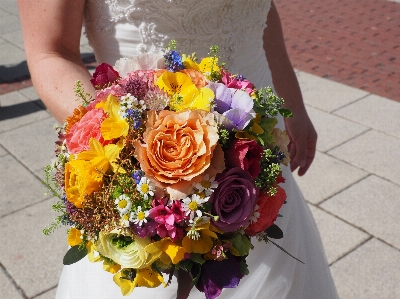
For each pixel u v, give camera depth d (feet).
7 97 15.97
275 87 6.44
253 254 5.13
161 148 3.12
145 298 4.58
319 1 23.43
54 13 4.19
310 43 19.26
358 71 16.72
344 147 12.47
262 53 5.91
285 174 5.89
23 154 12.91
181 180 3.14
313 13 22.20
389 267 9.19
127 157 3.22
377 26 20.35
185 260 3.44
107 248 3.33
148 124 3.19
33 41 4.29
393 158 11.98
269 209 3.58
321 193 10.99
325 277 6.43
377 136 12.85
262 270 5.22
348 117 13.79
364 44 18.85
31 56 4.30
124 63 3.77
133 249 3.33
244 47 5.44
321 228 10.09
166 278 4.51
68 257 3.74
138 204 3.19
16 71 17.75
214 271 3.45
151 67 3.76
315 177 11.48
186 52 4.99
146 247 3.20
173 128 3.19
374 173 11.50
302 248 5.93
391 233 9.88
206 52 5.11
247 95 3.48
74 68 4.24
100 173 3.19
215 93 3.50
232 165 3.34
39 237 10.27
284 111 3.90
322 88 15.55
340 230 10.02
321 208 10.57
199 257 3.41
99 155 3.20
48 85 4.11
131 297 4.61
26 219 10.73
